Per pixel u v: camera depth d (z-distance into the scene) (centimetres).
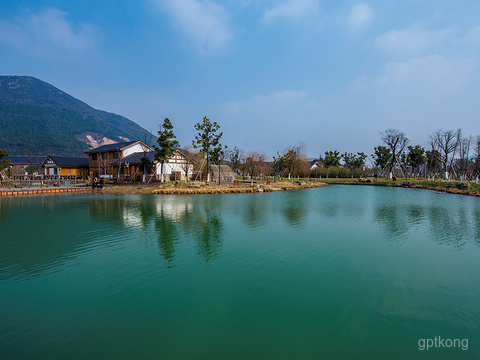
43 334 611
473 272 984
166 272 961
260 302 759
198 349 564
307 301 767
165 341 589
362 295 808
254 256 1133
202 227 1623
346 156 9538
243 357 541
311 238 1411
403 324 664
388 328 646
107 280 893
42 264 1030
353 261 1085
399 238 1426
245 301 762
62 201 2702
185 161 5097
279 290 832
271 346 576
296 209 2339
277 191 4219
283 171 6475
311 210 2297
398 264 1059
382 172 8150
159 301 759
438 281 910
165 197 3120
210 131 4644
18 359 529
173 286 852
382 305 753
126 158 4941
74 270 973
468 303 768
